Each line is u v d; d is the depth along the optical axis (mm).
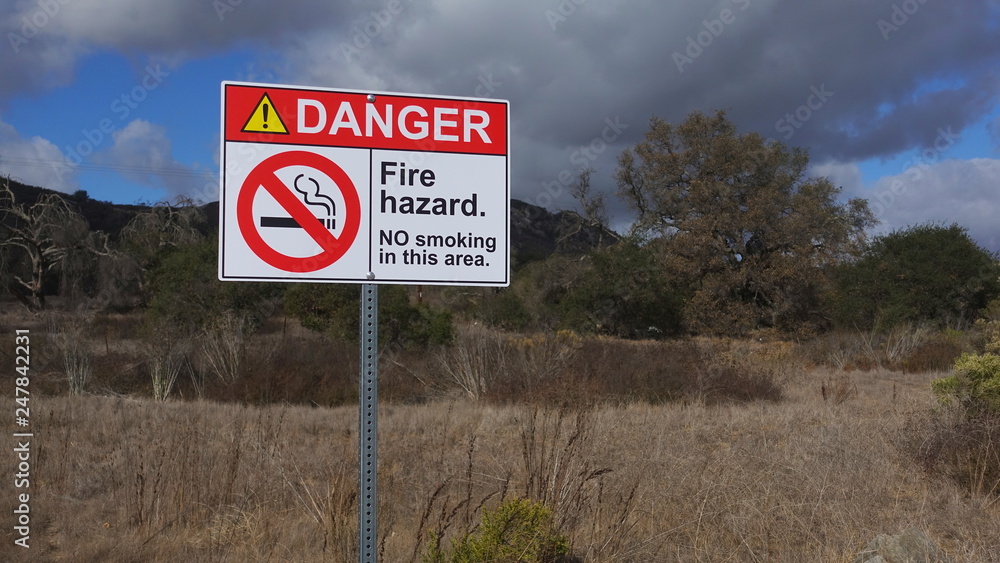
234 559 4574
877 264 29391
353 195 3104
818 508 5199
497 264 3215
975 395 7113
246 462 6621
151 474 6309
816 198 32406
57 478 6500
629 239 35375
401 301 18750
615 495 5203
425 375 14617
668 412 10492
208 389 14023
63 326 16703
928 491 5969
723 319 30641
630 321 31859
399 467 6754
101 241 35156
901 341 20812
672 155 35750
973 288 26906
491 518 4051
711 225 32375
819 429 8672
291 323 26797
